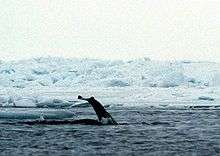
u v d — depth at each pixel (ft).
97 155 185.98
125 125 296.30
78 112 422.82
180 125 300.81
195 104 558.56
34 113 345.92
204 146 209.87
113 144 215.31
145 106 517.96
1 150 197.36
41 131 260.83
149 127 286.25
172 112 419.54
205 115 384.68
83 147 205.57
